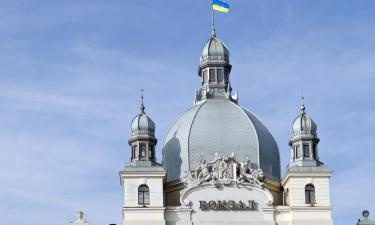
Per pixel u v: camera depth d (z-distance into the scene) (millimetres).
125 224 140625
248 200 142875
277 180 150125
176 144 151375
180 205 143625
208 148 149875
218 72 159625
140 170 143250
